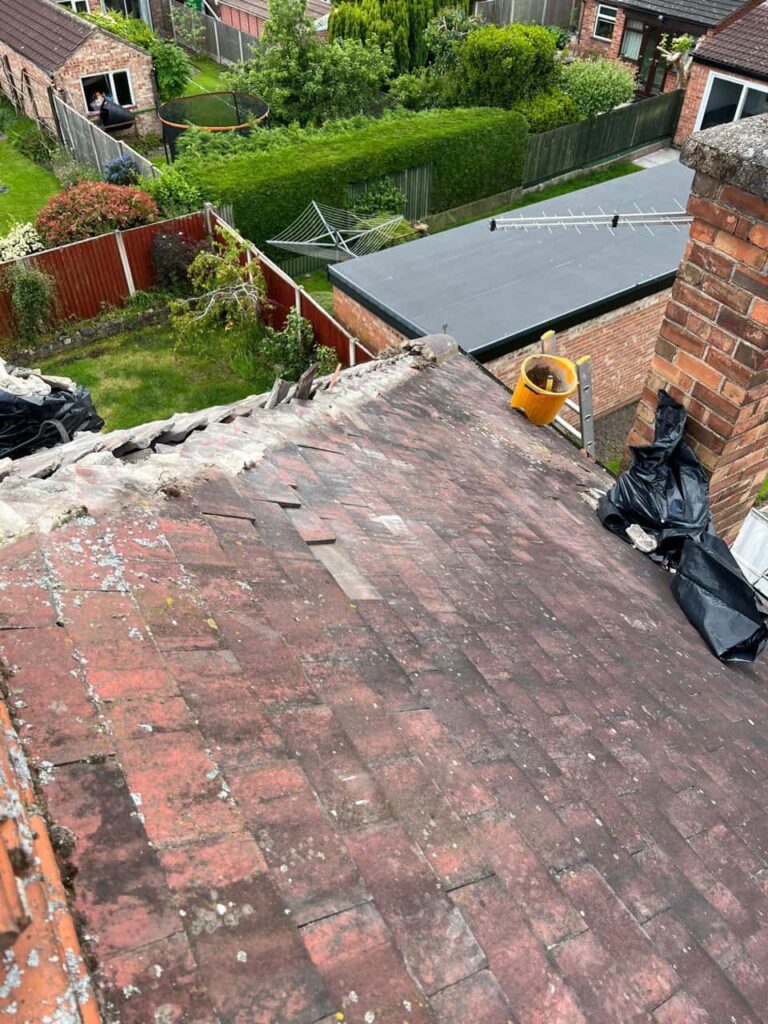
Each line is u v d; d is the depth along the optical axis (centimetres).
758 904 225
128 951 126
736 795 274
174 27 2839
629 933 188
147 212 1434
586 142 2133
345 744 195
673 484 462
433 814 189
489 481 465
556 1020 156
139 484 252
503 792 210
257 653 207
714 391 436
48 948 116
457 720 229
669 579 450
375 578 283
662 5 2305
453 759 212
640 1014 168
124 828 144
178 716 173
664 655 355
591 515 494
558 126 2055
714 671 372
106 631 186
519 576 354
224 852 149
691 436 462
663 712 304
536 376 610
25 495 225
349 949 146
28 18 2059
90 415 419
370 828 175
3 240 1411
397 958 150
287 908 146
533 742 240
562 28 2923
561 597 355
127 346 1391
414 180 1825
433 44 2192
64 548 207
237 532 257
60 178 1839
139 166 1716
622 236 1173
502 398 625
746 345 407
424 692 234
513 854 191
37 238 1431
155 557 221
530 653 293
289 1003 131
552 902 184
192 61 2761
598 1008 165
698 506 452
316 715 198
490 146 1903
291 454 350
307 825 166
